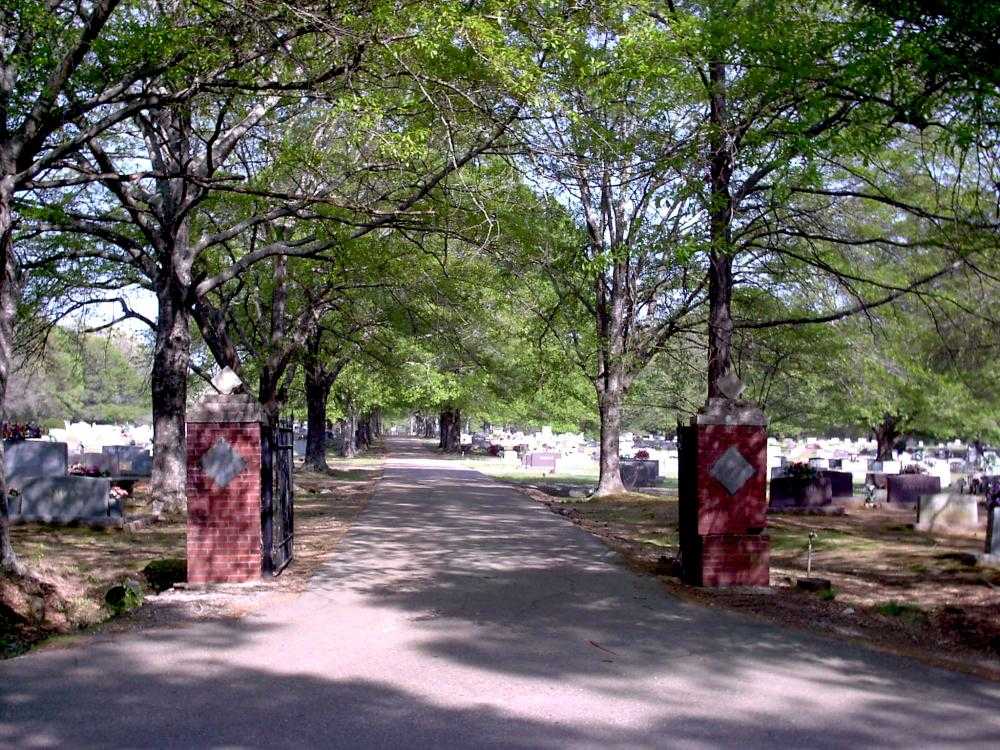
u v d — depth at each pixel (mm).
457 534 15719
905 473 29828
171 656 7113
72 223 16266
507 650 7422
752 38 10312
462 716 5691
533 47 12227
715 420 10594
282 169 15711
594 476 38406
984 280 15258
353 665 6887
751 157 11984
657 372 32906
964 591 10297
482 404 51031
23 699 5957
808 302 19016
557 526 17391
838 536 16344
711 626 8562
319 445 35875
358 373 39344
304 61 11906
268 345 23281
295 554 13094
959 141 9414
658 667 7008
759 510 10609
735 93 11703
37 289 20547
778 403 32438
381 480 31156
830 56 10898
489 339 31719
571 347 27750
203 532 10227
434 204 15328
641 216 21094
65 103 12305
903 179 15375
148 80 12938
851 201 17047
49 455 20766
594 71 11984
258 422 10289
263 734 5305
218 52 11031
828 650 7703
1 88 10742
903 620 9078
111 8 10375
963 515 17469
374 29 10672
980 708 6113
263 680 6453
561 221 19250
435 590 10133
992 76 8602
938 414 25594
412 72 10859
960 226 12172
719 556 10523
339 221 14164
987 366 22984
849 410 28109
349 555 12906
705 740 5344
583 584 10719
